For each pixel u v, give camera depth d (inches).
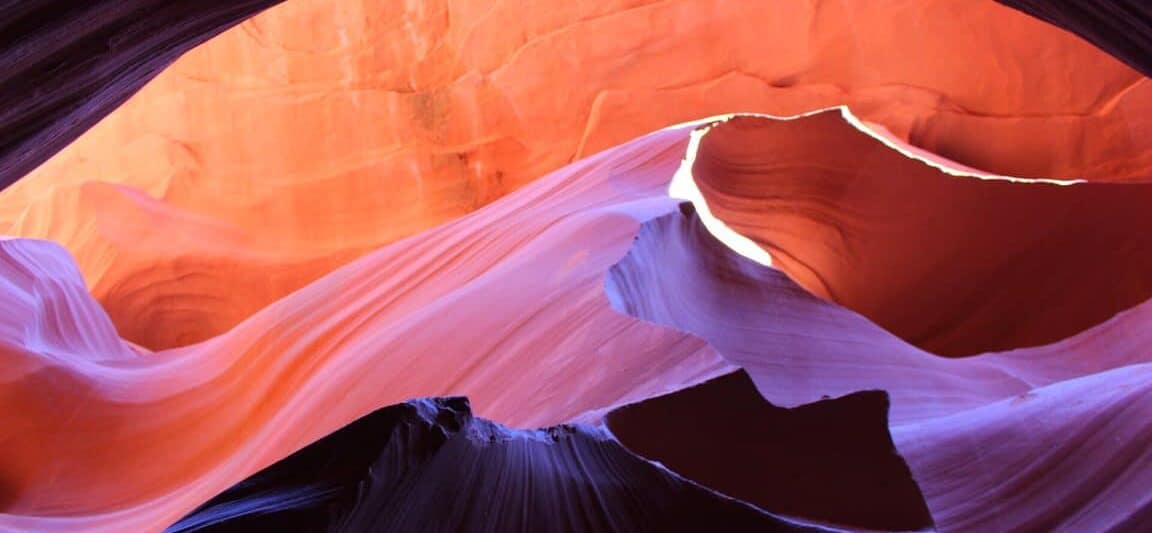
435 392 220.5
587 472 119.1
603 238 259.1
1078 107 405.7
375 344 257.6
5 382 283.0
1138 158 396.2
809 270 387.9
